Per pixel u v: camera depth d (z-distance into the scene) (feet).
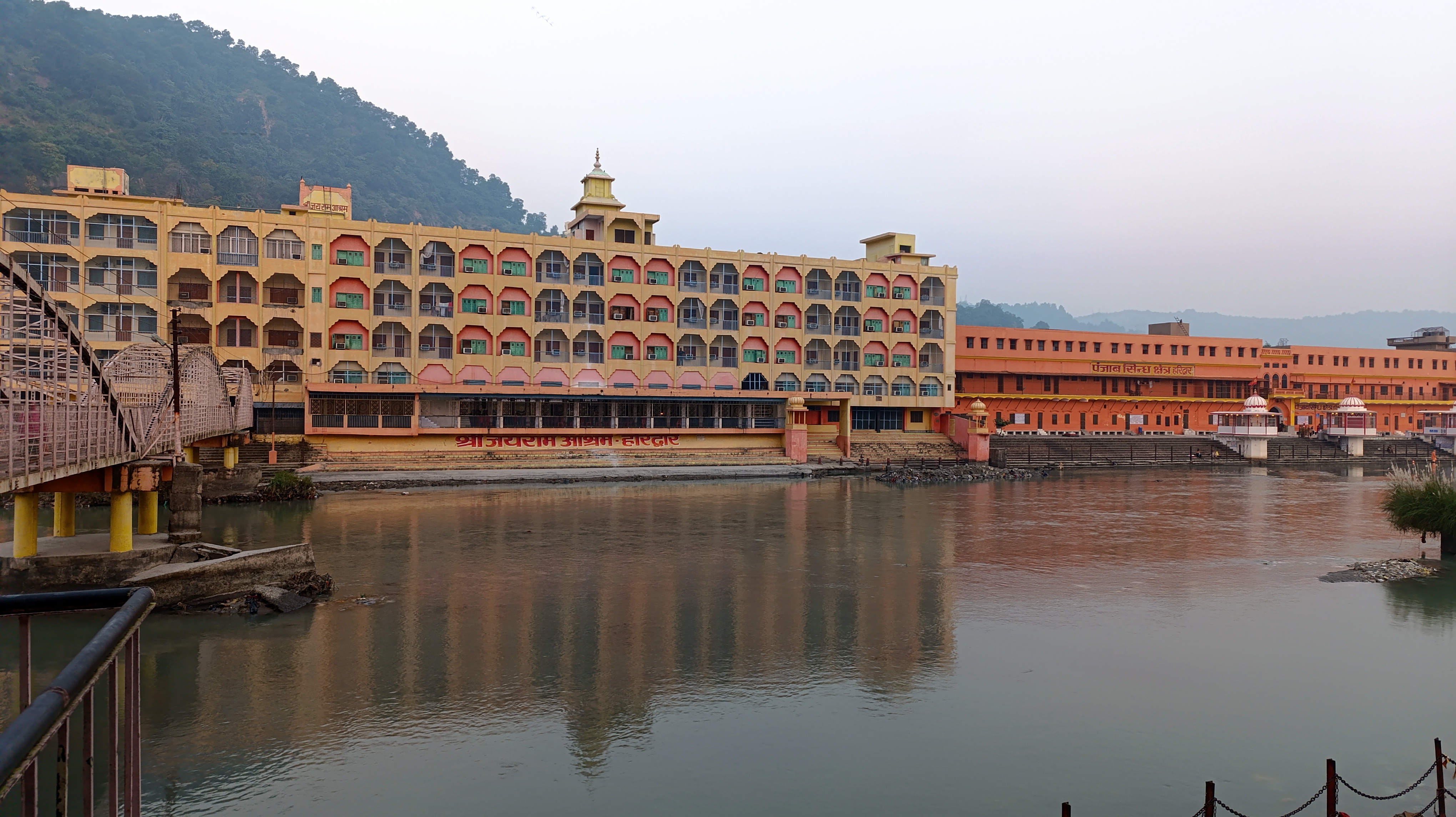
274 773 58.49
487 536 143.84
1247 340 370.73
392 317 253.65
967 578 116.47
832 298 305.32
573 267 275.59
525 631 89.97
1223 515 180.24
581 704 70.95
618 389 272.92
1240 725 68.23
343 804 54.70
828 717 69.05
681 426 281.54
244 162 646.33
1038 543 143.95
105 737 62.90
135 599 21.15
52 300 70.90
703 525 158.92
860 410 313.32
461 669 78.23
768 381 296.71
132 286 230.89
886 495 211.82
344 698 71.05
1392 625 94.68
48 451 76.84
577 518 166.09
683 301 289.12
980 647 86.74
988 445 293.23
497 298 264.72
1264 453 315.78
